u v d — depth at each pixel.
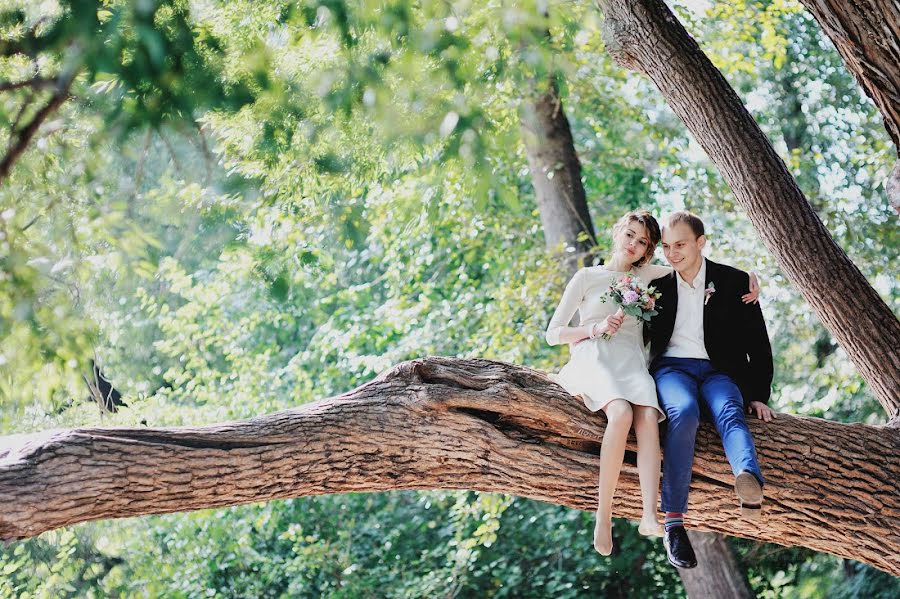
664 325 4.82
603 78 10.88
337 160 6.02
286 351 14.19
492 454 4.63
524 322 9.79
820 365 10.19
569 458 4.68
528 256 9.81
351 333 10.71
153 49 3.98
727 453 4.45
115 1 4.34
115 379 12.67
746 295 4.85
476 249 11.41
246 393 11.23
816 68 11.51
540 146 9.69
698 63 5.44
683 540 4.34
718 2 10.00
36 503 3.87
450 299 12.17
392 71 5.66
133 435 4.20
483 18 6.61
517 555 12.71
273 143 5.55
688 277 4.87
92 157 5.38
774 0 9.88
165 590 10.84
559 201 9.67
